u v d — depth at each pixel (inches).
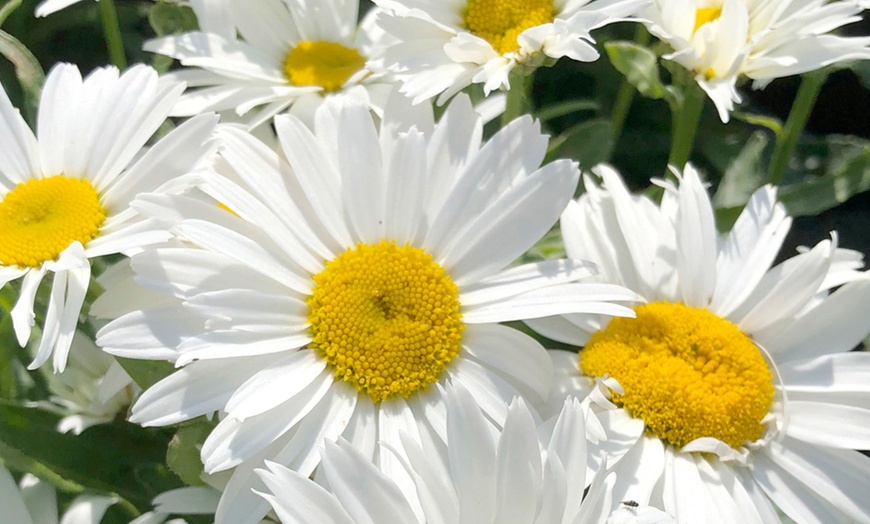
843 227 28.4
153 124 23.0
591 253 23.5
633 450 22.7
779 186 27.0
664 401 22.7
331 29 25.2
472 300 22.7
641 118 28.9
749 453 22.9
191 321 22.3
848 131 29.7
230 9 24.8
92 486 23.5
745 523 22.5
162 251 22.3
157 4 25.7
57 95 23.2
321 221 22.7
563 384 23.0
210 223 22.3
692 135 24.6
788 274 23.2
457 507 21.7
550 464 21.4
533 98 29.0
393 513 21.7
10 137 23.1
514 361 22.6
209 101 24.4
